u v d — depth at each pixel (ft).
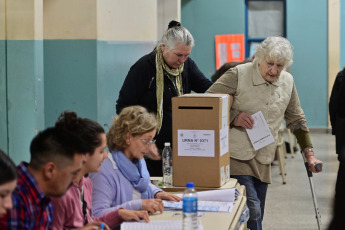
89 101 19.65
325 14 47.34
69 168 8.81
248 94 14.66
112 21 21.47
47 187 8.83
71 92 19.67
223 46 48.34
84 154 9.06
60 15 19.51
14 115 17.19
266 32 48.32
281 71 14.58
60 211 9.59
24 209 8.39
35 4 16.88
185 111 13.23
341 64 47.37
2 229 8.21
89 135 9.37
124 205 11.39
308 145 15.78
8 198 7.23
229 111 14.37
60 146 8.70
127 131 11.55
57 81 19.63
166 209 11.92
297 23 47.70
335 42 47.29
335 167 32.55
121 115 11.67
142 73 15.28
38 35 17.13
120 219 10.81
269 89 14.71
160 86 15.37
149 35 27.61
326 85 47.70
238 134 14.85
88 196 10.62
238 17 48.14
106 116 20.79
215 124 13.08
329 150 38.11
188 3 48.34
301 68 47.80
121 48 22.72
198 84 16.61
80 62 19.57
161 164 15.48
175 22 16.57
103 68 20.34
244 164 14.80
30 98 17.06
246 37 48.47
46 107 19.72
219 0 48.11
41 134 8.89
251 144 14.76
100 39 19.88
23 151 17.22
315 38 47.57
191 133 13.24
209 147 13.15
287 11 47.70
